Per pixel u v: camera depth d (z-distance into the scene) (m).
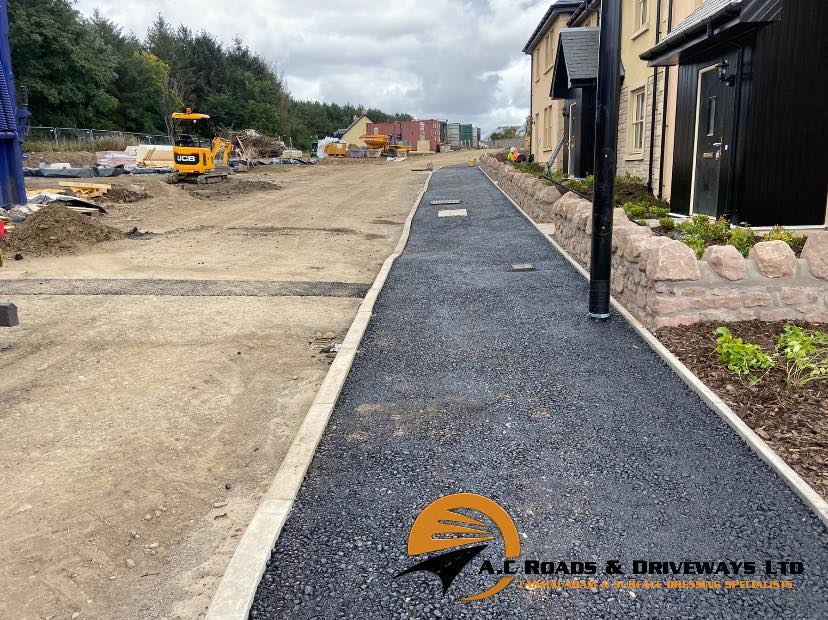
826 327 5.55
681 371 4.82
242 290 8.52
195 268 10.12
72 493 3.74
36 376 5.59
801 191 9.07
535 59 30.42
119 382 5.44
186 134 24.27
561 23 24.89
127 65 49.72
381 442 4.05
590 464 3.68
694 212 10.77
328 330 6.84
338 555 2.98
